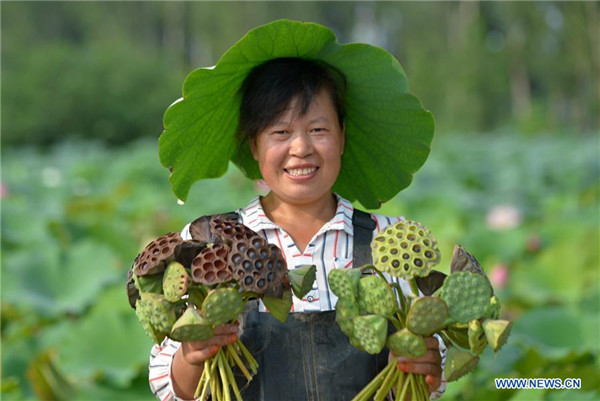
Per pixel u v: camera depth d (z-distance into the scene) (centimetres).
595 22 4900
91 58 4159
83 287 684
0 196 1084
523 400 429
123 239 868
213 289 237
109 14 6284
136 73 4138
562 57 4981
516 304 697
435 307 229
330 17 6141
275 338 265
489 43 5616
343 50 269
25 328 615
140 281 242
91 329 548
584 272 706
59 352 533
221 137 291
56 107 3903
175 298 235
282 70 270
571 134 3962
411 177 298
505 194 1219
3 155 2945
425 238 239
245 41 259
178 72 4769
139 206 1079
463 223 969
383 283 237
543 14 4956
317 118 268
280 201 287
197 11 5725
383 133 291
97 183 1588
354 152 300
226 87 275
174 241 241
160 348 279
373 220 283
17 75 4016
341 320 241
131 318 560
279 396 263
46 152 3841
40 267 690
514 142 2903
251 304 268
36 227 877
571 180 1460
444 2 5722
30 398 516
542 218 1087
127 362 537
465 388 476
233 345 251
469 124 4722
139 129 4050
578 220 877
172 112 270
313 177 270
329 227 276
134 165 1703
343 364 262
